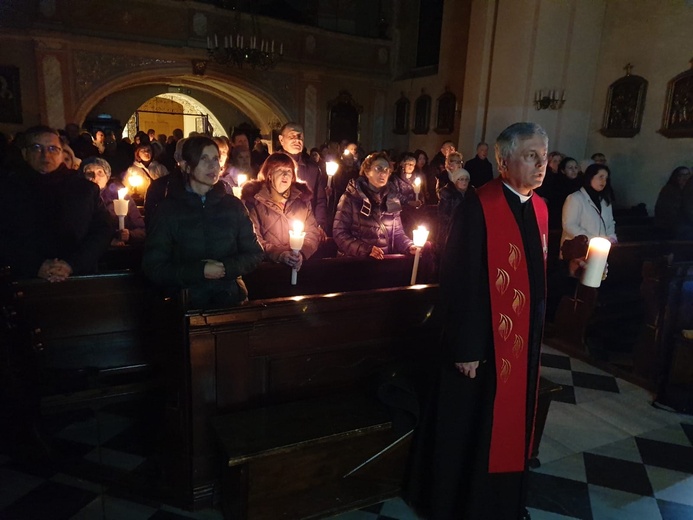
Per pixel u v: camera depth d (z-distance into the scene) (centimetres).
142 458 248
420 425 210
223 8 1114
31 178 255
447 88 1176
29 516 209
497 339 184
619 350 404
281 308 206
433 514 201
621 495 234
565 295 400
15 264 251
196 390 200
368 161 338
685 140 718
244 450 180
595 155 679
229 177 380
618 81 796
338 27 1322
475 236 180
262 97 1216
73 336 261
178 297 194
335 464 205
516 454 193
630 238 550
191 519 208
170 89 1460
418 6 1272
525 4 805
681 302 325
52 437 264
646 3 757
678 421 296
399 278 339
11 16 948
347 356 231
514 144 175
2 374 239
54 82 985
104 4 999
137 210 437
